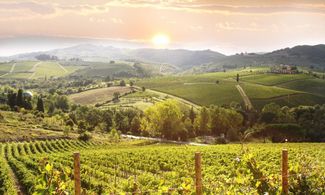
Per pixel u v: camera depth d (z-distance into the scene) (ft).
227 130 313.94
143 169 132.46
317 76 582.35
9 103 426.51
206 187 42.04
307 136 300.61
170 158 145.07
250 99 441.27
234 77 610.65
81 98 551.59
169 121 301.43
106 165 142.00
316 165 45.98
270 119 330.75
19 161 138.92
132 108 431.84
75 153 28.58
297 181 42.14
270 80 549.95
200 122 315.37
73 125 340.59
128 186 46.91
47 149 221.25
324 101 432.25
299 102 427.74
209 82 572.51
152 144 276.41
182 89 538.06
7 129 278.87
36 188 32.27
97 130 334.24
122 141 286.05
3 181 96.32
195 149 173.68
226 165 122.62
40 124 322.55
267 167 101.09
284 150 38.42
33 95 550.36
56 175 32.78
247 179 42.29
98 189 85.40
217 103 448.24
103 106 477.77
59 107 497.05
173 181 77.77
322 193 41.29
